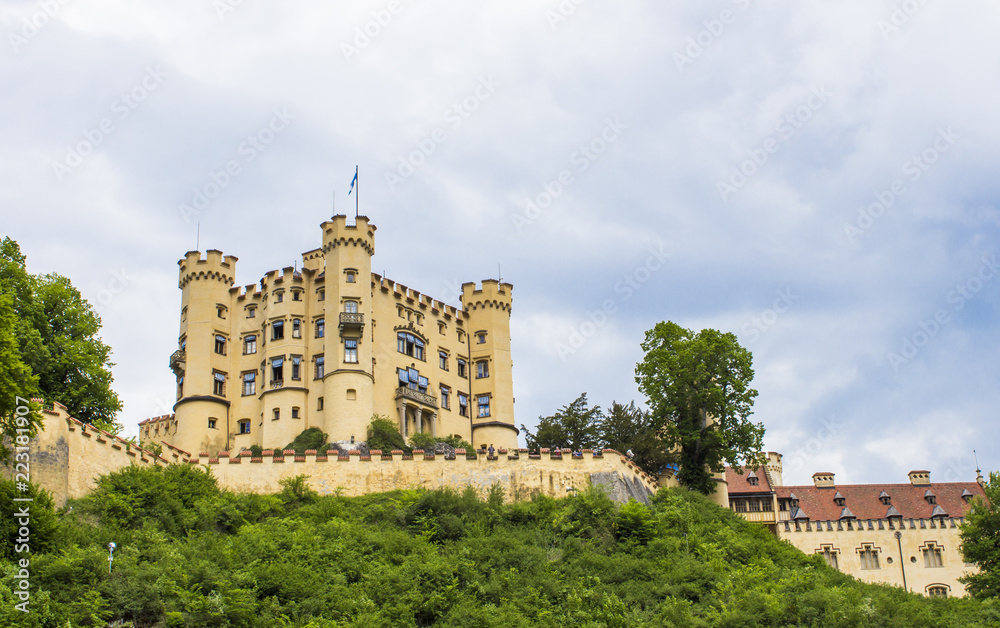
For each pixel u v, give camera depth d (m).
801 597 55.16
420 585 52.16
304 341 89.94
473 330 101.25
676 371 82.94
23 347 65.38
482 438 97.56
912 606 57.41
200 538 54.31
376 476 69.19
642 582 56.53
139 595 44.34
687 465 82.69
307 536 55.91
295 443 84.88
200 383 89.44
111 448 59.78
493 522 62.72
